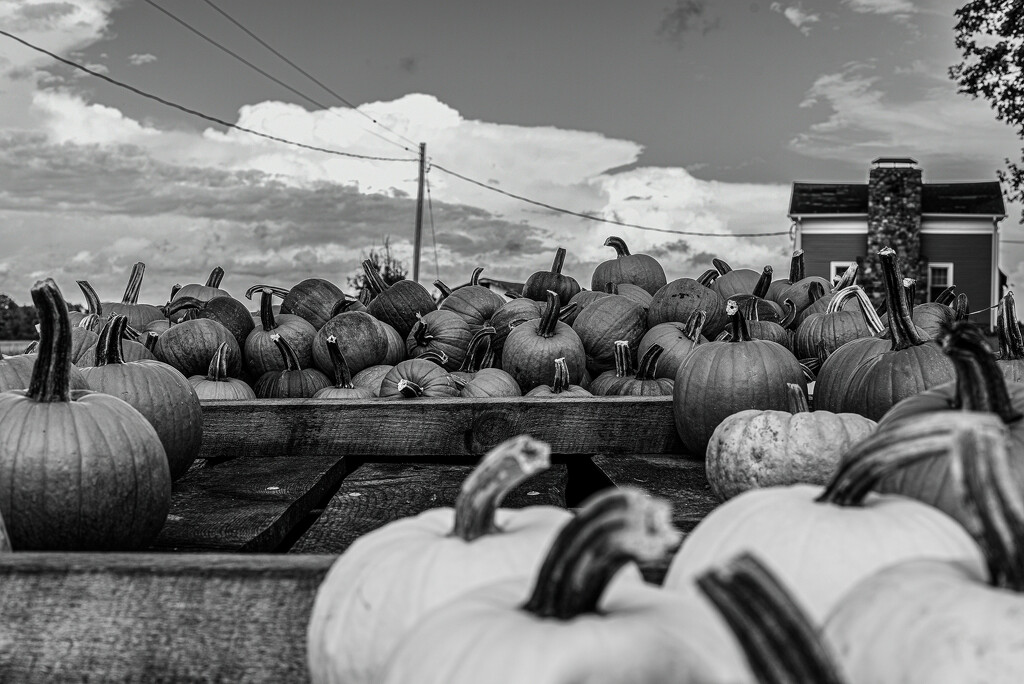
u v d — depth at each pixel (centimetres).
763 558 133
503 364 606
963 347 186
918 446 129
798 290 761
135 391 334
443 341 661
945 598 103
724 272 886
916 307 637
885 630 104
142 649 167
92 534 252
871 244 2677
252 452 381
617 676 92
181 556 176
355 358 613
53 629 168
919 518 137
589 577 97
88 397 269
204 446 381
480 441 377
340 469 372
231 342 616
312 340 641
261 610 166
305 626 165
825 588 127
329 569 166
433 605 126
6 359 377
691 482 328
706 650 96
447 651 98
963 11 2000
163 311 766
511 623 99
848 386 386
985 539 102
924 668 97
